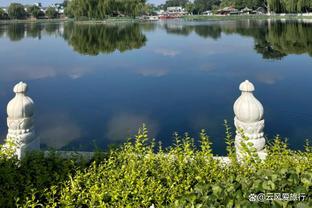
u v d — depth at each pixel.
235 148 3.73
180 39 31.06
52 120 9.00
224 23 57.28
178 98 10.94
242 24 51.56
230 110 9.34
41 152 3.90
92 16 60.69
